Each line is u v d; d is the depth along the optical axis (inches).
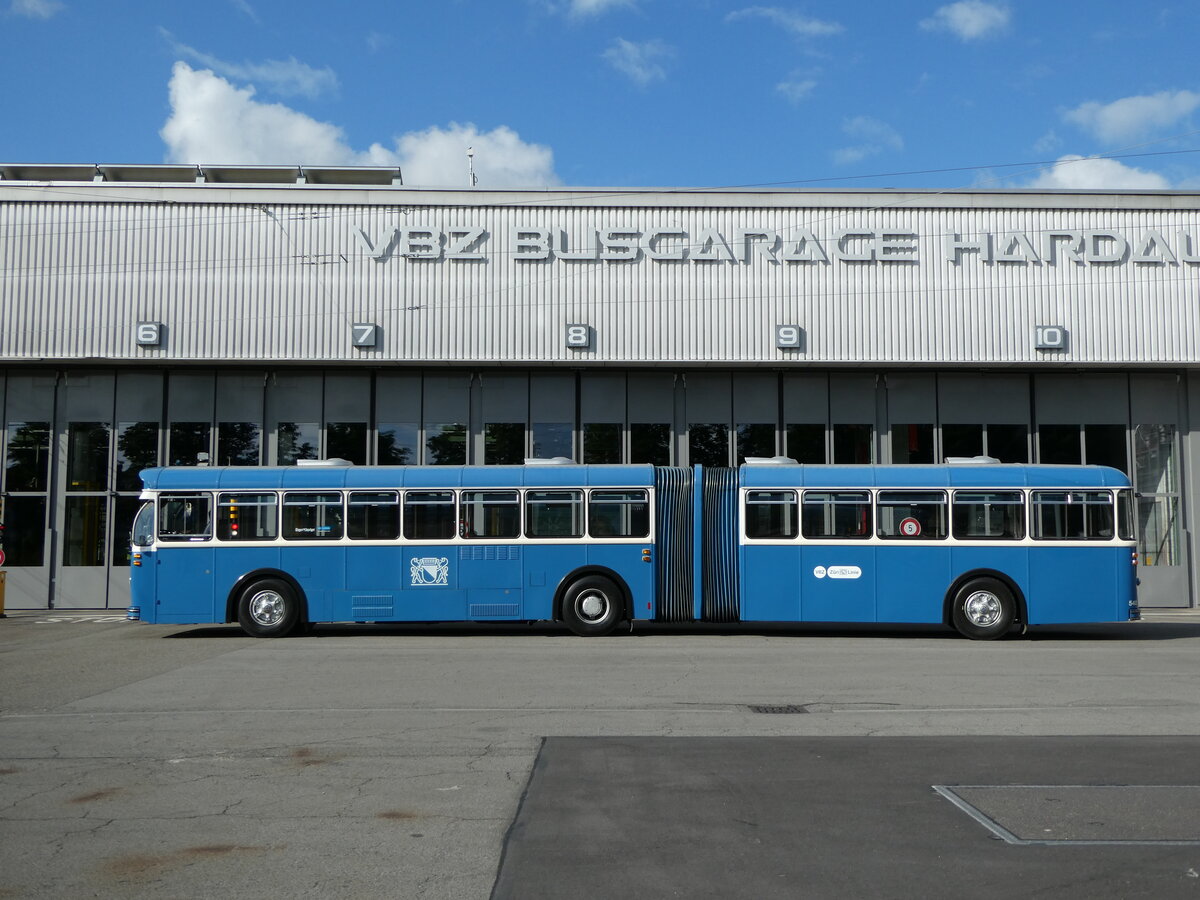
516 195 1048.2
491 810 280.1
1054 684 510.3
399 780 313.4
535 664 589.3
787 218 1053.8
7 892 218.1
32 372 1053.2
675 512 768.3
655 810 278.4
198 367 1057.5
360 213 1043.9
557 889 217.9
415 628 842.8
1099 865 231.6
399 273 1040.2
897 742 366.0
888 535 749.9
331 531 757.3
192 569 753.0
